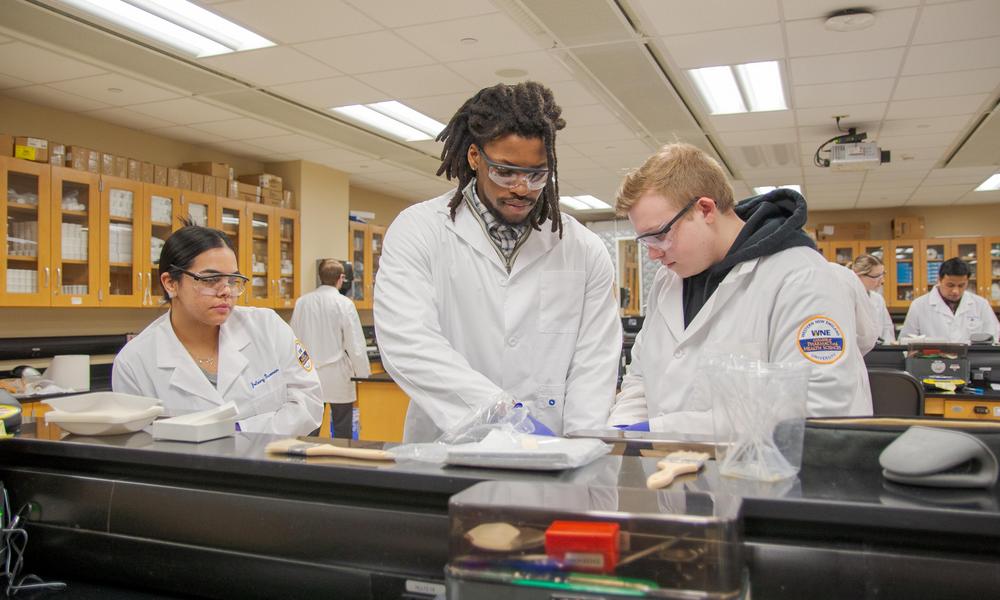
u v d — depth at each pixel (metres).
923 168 7.29
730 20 3.62
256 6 3.36
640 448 1.08
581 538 0.66
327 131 5.62
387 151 6.32
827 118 5.48
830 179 7.94
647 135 5.98
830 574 0.72
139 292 4.92
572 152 6.59
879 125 5.67
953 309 6.14
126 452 1.07
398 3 3.35
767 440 0.83
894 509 0.69
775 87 4.76
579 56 4.09
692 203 1.43
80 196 4.58
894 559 0.70
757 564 0.74
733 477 0.83
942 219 9.90
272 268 6.21
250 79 4.38
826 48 4.00
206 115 5.11
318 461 0.96
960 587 0.68
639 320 6.00
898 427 0.85
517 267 1.62
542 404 1.64
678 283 1.66
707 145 6.31
